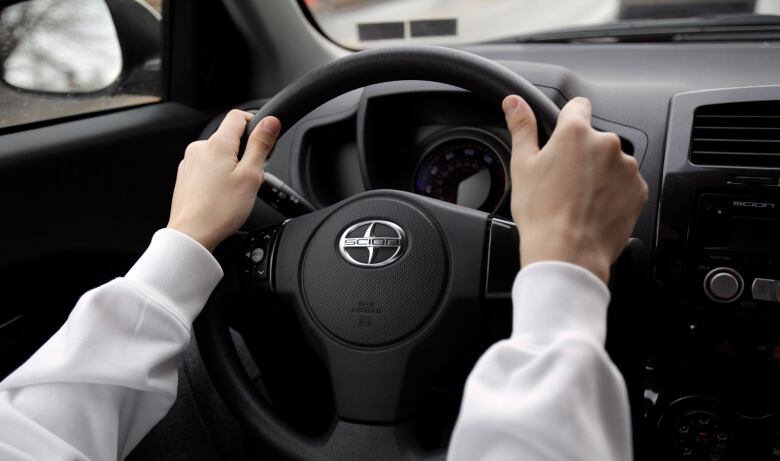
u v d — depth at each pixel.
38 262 1.02
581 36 1.32
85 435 0.56
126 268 1.21
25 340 1.04
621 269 0.78
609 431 0.43
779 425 0.95
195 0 1.27
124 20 1.21
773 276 0.90
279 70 1.42
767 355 0.92
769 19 1.22
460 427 0.43
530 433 0.39
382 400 0.73
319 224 0.78
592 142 0.49
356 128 1.12
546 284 0.45
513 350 0.45
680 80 1.06
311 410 1.04
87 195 1.09
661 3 1.34
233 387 0.78
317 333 0.75
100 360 0.57
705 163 0.93
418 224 0.74
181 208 0.66
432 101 1.08
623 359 0.84
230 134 0.69
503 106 0.58
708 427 0.97
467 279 0.73
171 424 0.91
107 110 1.19
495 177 1.09
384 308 0.73
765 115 0.92
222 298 0.81
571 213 0.48
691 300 0.93
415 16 1.41
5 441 0.54
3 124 1.00
